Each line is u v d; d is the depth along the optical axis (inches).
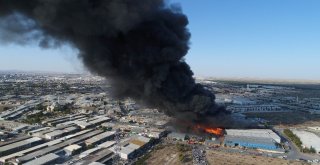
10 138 3831.2
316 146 3580.2
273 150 3501.5
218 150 3489.2
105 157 3083.2
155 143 3769.7
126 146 3457.2
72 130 4259.4
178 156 3250.5
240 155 3324.3
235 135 3873.0
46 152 3189.0
